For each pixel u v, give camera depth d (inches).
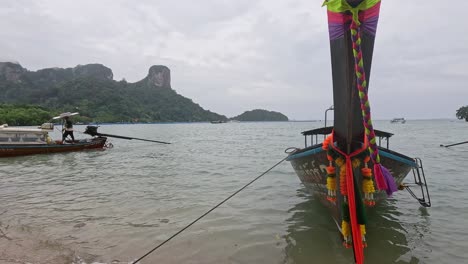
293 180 408.8
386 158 224.4
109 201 312.7
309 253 196.1
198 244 210.2
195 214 271.3
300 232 228.4
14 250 204.4
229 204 300.5
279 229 234.8
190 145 1010.7
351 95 171.2
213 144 1051.9
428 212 269.9
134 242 214.4
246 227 239.3
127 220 257.3
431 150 768.3
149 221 254.7
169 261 187.5
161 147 933.8
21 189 367.6
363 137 183.9
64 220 258.2
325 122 341.4
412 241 211.5
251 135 1721.2
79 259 192.1
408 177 418.0
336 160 186.7
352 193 178.1
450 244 205.8
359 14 163.3
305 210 278.7
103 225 246.2
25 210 285.3
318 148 216.2
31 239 220.8
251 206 292.8
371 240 213.9
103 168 522.6
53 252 201.0
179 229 236.7
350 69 169.2
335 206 208.8
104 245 210.5
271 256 192.7
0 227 243.4
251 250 200.7
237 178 429.1
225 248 203.8
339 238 217.6
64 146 738.8
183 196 331.9
